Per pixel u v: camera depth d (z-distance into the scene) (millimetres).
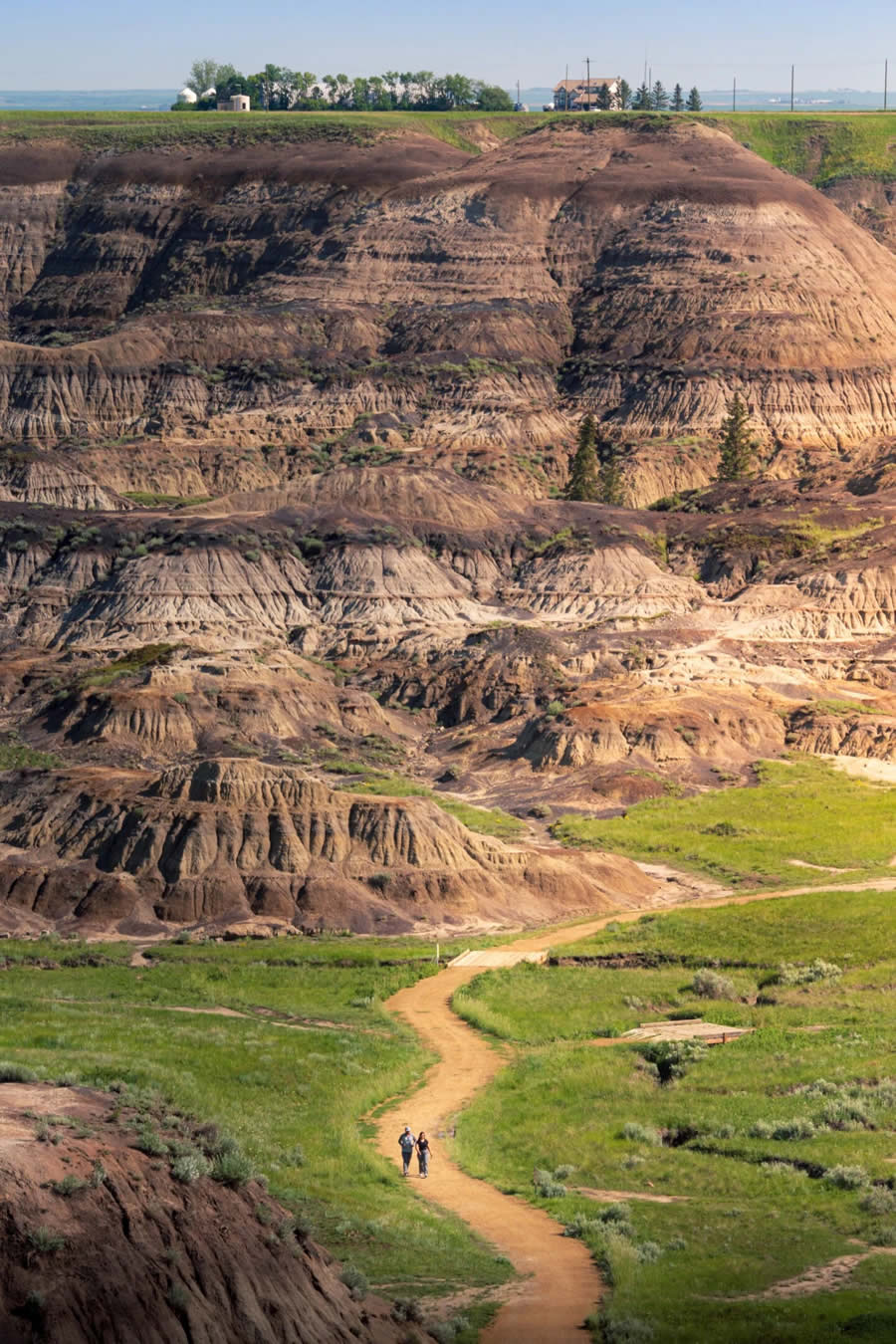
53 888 114938
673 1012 88250
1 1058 61406
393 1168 60188
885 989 89875
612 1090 71812
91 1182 36375
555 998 92250
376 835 119062
